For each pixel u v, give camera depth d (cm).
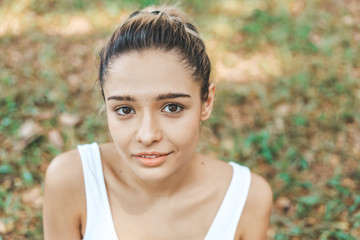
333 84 372
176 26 114
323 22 462
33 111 327
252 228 151
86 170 145
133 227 145
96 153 148
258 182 150
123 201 145
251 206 148
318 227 258
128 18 118
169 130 114
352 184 293
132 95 111
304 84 371
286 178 287
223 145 317
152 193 143
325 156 309
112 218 145
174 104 114
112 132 119
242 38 437
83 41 418
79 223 151
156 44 110
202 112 133
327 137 324
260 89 369
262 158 306
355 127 335
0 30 434
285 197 279
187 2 486
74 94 353
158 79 110
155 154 116
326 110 349
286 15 470
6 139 304
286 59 406
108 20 450
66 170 145
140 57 110
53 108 336
